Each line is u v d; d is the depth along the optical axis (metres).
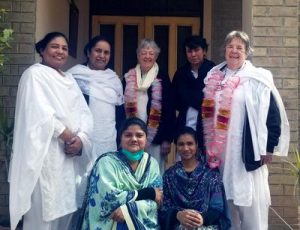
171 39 8.47
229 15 8.34
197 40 5.10
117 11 8.51
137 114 5.08
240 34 4.67
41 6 5.70
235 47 4.63
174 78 5.28
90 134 4.60
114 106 5.04
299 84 5.64
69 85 4.54
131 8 8.52
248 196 4.46
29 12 5.48
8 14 5.46
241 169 4.52
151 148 5.18
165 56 8.48
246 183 4.49
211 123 4.68
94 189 4.13
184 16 8.51
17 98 4.43
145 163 4.25
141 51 5.09
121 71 8.48
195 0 8.48
